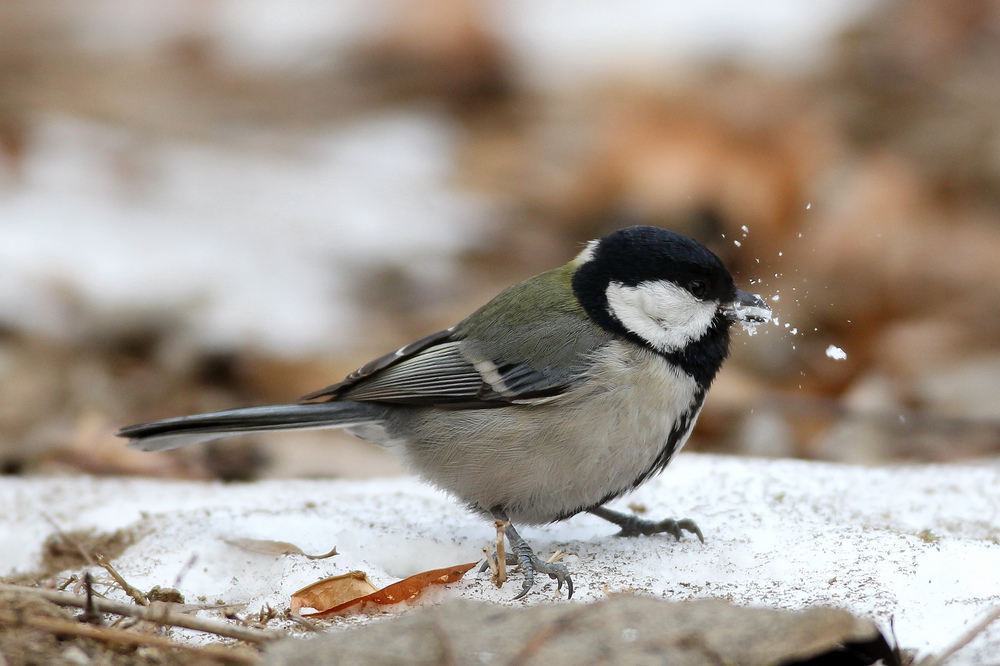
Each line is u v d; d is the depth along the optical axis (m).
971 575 5.68
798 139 13.97
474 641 4.48
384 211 14.80
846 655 4.67
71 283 12.28
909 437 10.55
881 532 6.52
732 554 6.37
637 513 7.43
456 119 17.88
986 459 9.37
